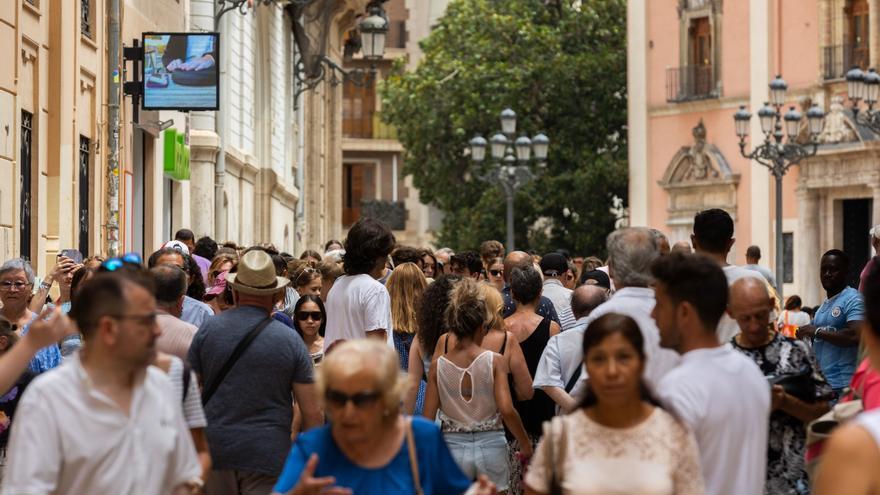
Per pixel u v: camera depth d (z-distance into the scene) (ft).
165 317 69.62
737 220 342.03
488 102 381.19
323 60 317.63
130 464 45.47
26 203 144.36
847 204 328.08
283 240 333.01
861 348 54.80
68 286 90.07
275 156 316.40
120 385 45.80
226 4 241.76
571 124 380.99
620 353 45.21
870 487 34.04
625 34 389.39
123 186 178.19
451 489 46.47
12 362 48.83
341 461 45.52
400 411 46.39
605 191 377.30
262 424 65.26
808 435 52.75
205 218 230.68
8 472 44.96
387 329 84.38
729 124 344.08
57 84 150.51
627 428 45.52
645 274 63.10
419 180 399.65
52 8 150.82
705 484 49.44
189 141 222.28
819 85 324.60
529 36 380.99
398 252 111.04
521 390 80.53
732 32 343.26
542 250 383.65
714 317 50.90
